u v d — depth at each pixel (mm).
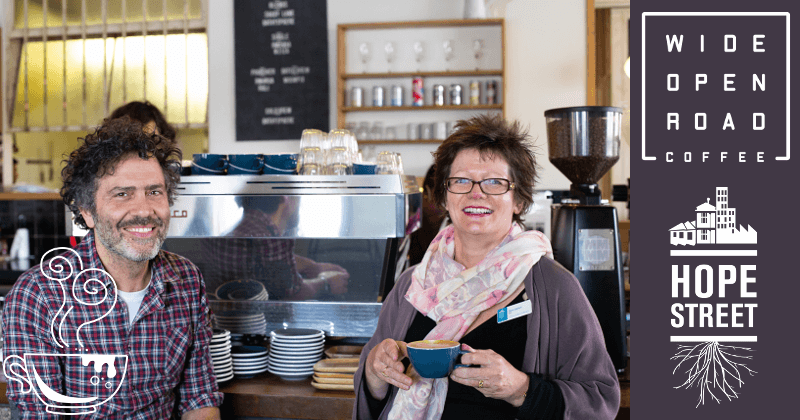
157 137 1363
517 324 1275
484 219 1283
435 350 1123
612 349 1539
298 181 1675
